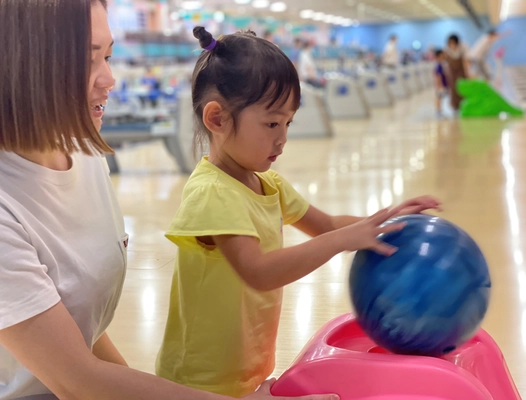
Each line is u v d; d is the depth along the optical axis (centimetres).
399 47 2795
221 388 111
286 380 94
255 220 105
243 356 111
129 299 160
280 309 120
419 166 440
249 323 111
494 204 312
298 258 93
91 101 89
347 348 109
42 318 79
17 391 95
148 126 453
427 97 1279
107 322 105
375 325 93
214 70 103
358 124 793
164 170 471
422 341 92
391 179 394
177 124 449
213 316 109
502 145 527
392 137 631
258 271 95
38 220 87
